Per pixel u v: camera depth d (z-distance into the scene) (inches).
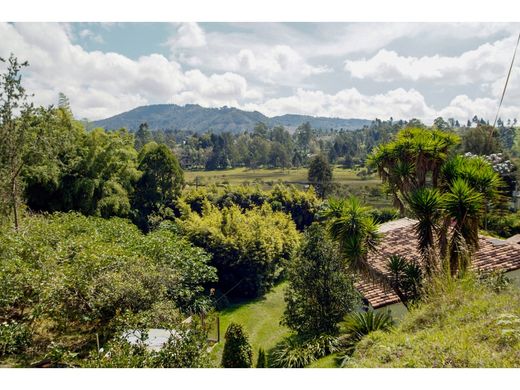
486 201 374.6
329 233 398.9
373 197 1627.7
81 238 508.7
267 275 933.8
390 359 213.2
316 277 513.0
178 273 507.2
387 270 413.7
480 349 187.3
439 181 410.6
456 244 336.8
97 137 1066.7
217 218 968.9
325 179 1883.6
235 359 425.1
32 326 385.7
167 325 319.6
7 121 545.0
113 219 805.9
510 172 1279.5
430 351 198.4
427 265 347.6
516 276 439.5
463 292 271.0
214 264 901.2
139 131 3752.5
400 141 421.4
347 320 390.0
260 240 911.0
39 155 617.9
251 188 1416.1
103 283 391.9
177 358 260.7
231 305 850.1
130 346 267.1
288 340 521.7
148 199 1342.3
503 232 913.5
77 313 389.1
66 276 389.1
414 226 376.2
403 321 293.4
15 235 496.1
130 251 512.4
